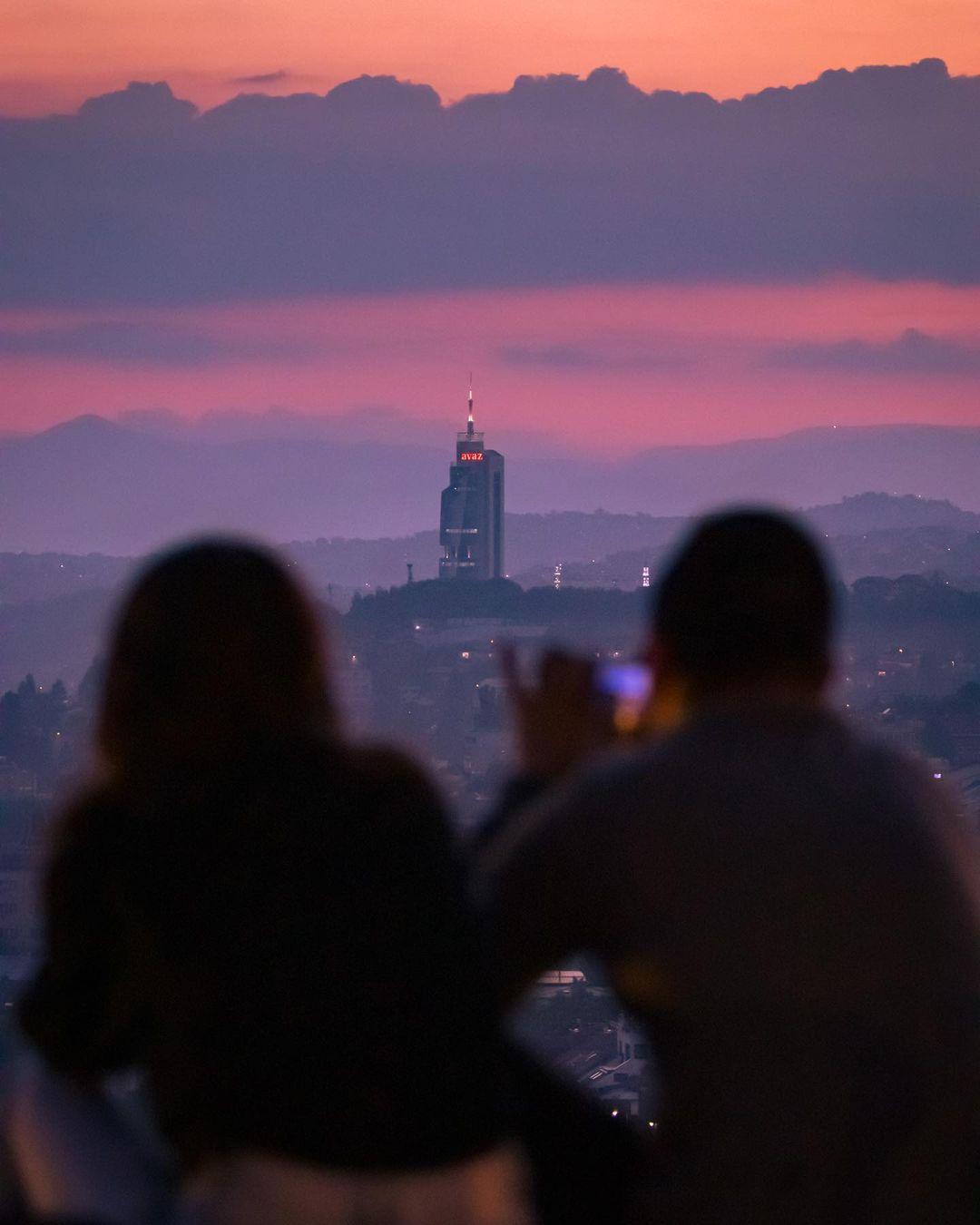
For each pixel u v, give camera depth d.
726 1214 6.39
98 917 6.59
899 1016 6.45
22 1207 6.96
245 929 6.36
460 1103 6.41
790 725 7.09
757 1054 6.45
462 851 6.89
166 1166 6.87
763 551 7.28
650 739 7.52
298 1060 6.26
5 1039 6.93
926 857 6.70
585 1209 7.81
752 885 6.55
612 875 6.75
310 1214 6.21
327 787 6.67
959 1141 6.49
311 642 7.00
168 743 6.72
